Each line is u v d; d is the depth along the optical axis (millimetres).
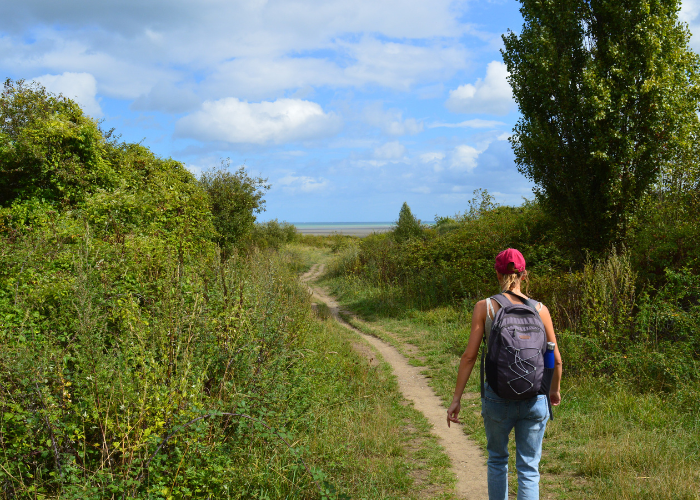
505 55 12672
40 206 10641
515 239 15930
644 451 4586
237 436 4355
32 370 3748
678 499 3744
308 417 5289
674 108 10625
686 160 10383
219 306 5551
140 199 11078
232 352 4875
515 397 2836
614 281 7898
